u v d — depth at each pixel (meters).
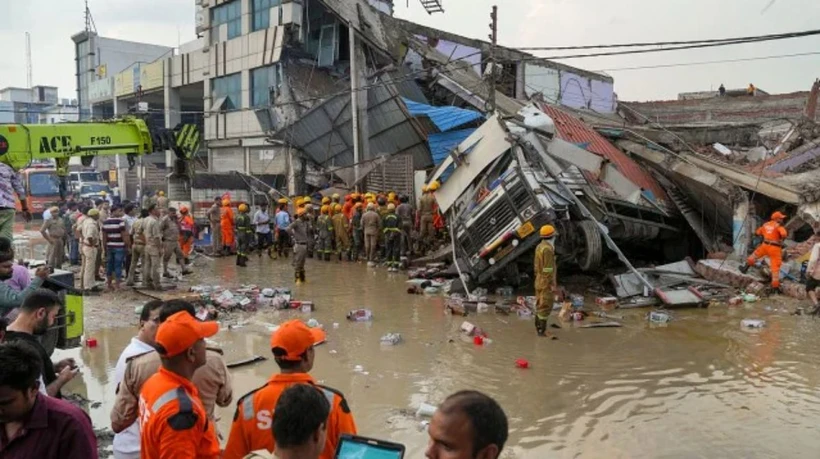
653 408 7.15
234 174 24.95
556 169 13.73
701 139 23.47
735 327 10.80
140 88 32.03
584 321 11.33
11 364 2.81
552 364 8.77
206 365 4.06
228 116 30.12
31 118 65.44
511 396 7.54
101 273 15.97
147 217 13.85
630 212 15.15
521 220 12.45
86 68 50.88
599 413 7.01
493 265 13.00
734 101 31.14
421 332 10.55
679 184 16.77
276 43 26.97
